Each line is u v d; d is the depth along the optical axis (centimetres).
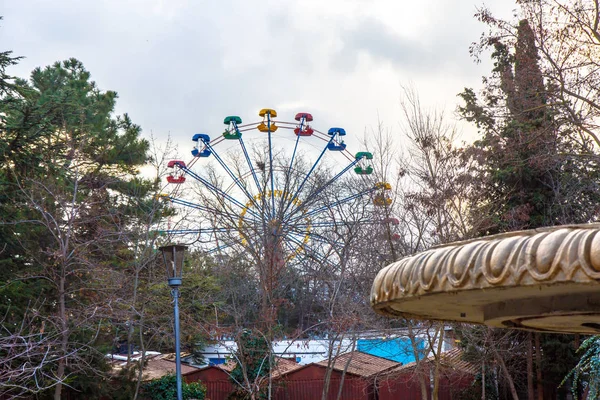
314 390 2764
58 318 1828
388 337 2611
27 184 2159
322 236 2697
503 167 2609
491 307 540
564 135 2156
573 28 1936
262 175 2809
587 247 374
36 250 2183
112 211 2480
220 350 3647
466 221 2331
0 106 2106
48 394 2091
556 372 2662
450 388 2944
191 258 2652
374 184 2469
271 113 4297
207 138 4241
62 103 2227
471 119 2402
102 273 2167
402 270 496
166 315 2397
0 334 1642
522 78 2039
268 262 2498
